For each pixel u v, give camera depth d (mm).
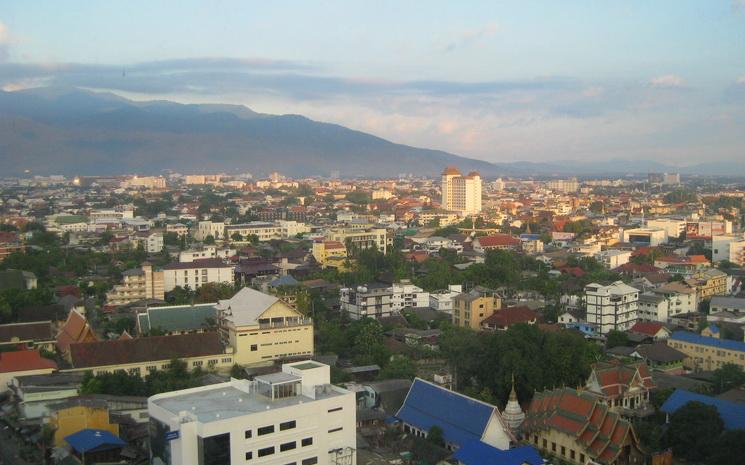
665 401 162125
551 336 179125
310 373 134000
